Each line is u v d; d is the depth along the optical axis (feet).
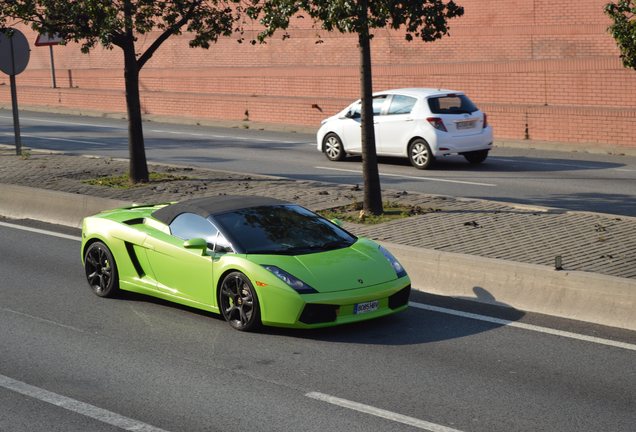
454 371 31.78
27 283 45.47
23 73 178.50
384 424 26.96
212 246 38.52
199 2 69.46
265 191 65.67
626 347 34.17
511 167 81.56
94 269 43.60
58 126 126.21
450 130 79.87
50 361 33.45
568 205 61.72
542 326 37.09
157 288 40.45
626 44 42.80
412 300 41.45
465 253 45.19
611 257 43.47
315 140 107.04
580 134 94.94
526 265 40.09
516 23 121.70
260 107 123.85
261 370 32.19
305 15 144.77
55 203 62.39
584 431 26.27
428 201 60.13
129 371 32.22
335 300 35.40
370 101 55.42
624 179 73.61
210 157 91.25
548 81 110.32
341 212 57.41
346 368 32.30
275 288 35.55
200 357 33.76
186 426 27.04
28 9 64.54
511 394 29.37
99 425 27.30
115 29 65.31
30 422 27.61
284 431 26.53
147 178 70.08
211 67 149.18
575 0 116.47
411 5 54.13
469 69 117.39
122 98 142.61
